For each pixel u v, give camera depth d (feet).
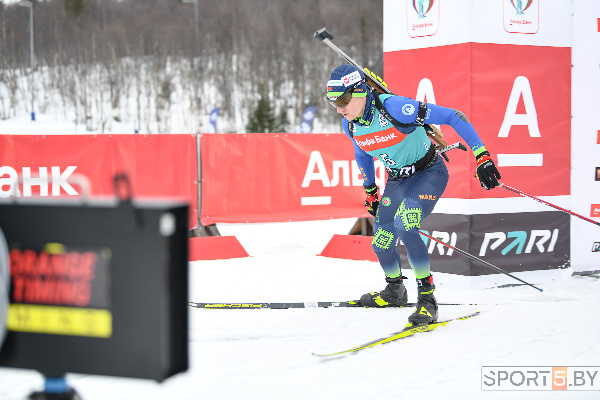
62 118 350.02
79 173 44.14
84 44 427.74
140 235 9.98
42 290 10.51
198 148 46.32
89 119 348.79
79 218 10.27
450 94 33.24
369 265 41.37
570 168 35.83
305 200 48.75
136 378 10.12
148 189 45.42
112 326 10.19
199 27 450.71
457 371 19.49
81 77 398.21
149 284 9.98
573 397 17.37
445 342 22.58
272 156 47.98
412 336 23.45
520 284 34.09
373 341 22.59
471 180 32.60
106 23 445.78
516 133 33.86
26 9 422.00
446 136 33.40
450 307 28.07
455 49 32.89
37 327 10.56
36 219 10.47
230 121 361.10
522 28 33.78
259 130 280.72
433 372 19.40
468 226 32.71
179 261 10.31
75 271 10.34
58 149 43.78
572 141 35.83
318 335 23.85
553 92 34.96
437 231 34.12
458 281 33.14
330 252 45.65
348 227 61.93
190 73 382.83
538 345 22.09
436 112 24.18
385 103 24.44
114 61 383.65
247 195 47.52
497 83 33.14
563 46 35.17
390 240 27.63
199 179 46.34
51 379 11.27
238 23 442.50
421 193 25.53
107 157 44.57
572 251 36.32
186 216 10.40
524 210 34.27
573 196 36.01
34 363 10.61
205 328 24.82
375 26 415.64
